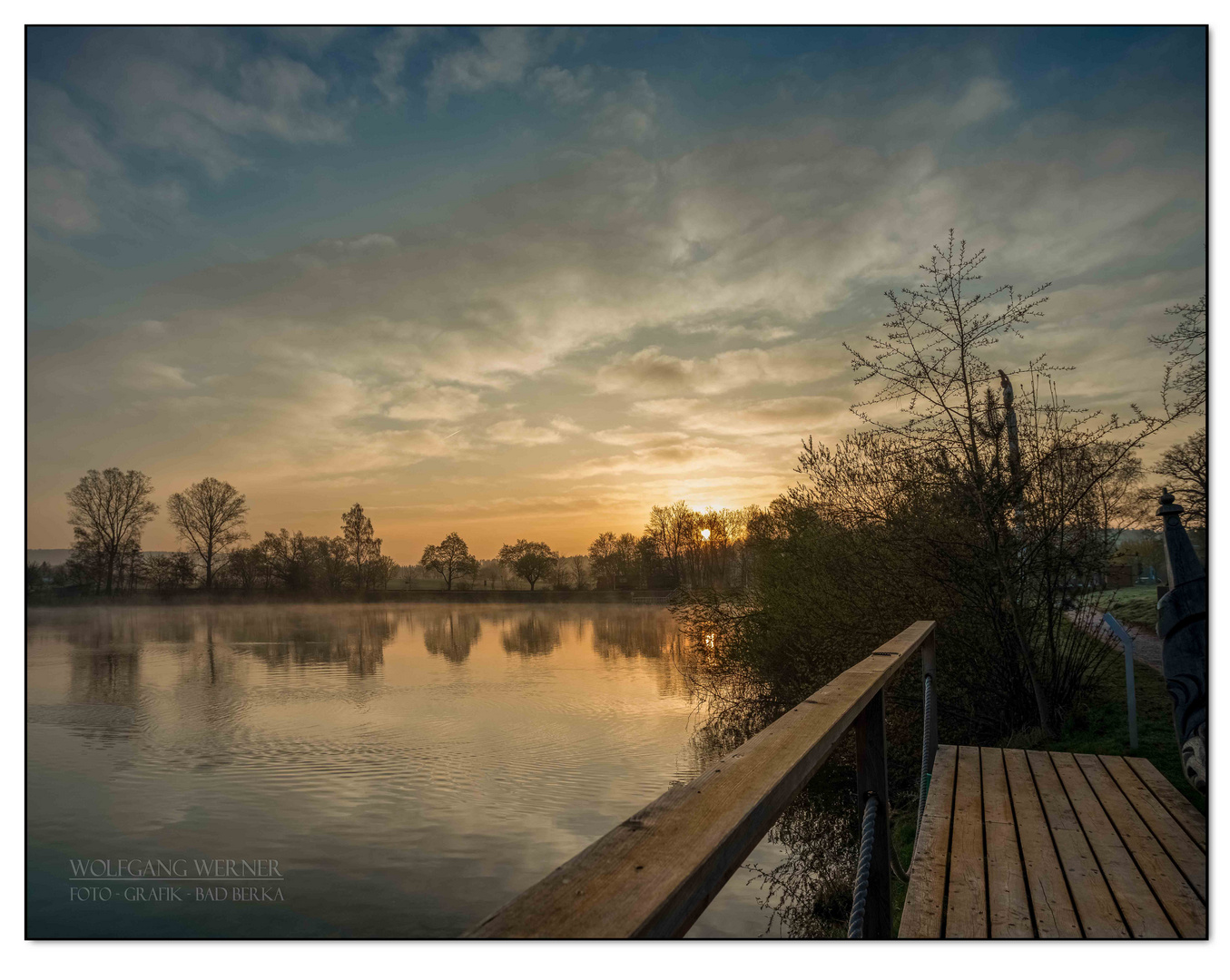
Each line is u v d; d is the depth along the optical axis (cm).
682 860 88
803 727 172
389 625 6412
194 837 1188
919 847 320
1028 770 449
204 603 7719
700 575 1315
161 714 2320
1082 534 750
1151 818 358
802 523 1015
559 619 7081
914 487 827
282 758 1719
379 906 904
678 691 2389
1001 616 783
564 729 1848
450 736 1858
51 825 1243
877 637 872
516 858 1047
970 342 774
